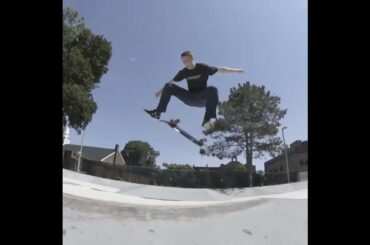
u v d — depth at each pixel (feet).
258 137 64.90
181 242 20.58
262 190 46.42
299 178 68.64
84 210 21.80
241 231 23.27
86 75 64.69
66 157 69.46
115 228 20.53
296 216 26.86
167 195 40.42
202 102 25.62
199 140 30.01
